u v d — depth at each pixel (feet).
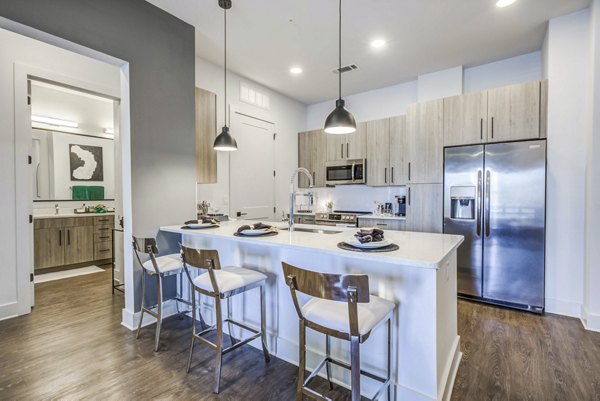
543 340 7.76
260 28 9.89
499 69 12.23
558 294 9.59
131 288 8.57
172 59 9.35
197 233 7.91
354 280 4.07
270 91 15.66
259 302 7.57
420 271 5.20
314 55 11.76
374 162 14.84
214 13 9.10
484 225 10.52
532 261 9.78
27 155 9.62
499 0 8.41
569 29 9.18
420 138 12.02
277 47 11.14
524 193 9.87
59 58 10.56
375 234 5.81
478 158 10.66
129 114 8.35
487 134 10.64
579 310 9.23
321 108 17.90
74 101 15.79
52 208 15.23
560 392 5.69
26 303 9.52
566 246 9.45
